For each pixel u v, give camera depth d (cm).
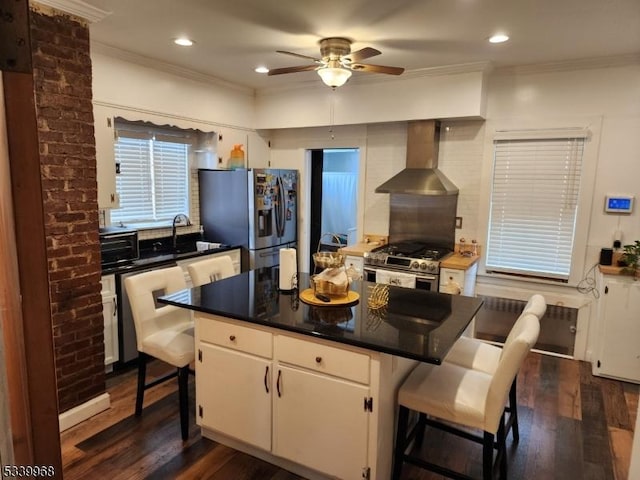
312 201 560
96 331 284
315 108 471
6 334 70
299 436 218
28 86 72
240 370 233
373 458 199
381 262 416
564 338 404
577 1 245
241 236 469
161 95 395
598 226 380
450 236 448
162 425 276
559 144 387
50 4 241
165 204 459
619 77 361
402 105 420
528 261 412
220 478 229
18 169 72
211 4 259
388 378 204
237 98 485
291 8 262
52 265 255
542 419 290
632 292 336
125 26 298
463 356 247
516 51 344
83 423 276
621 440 267
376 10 264
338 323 213
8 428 69
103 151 347
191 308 240
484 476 197
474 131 421
